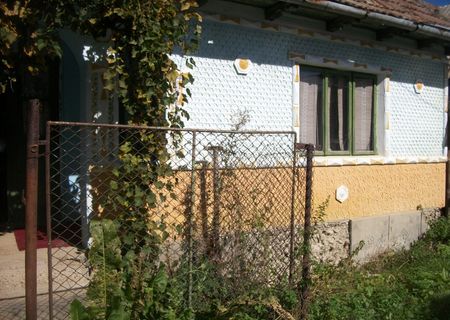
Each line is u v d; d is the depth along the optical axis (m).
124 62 4.64
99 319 3.58
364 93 8.23
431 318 5.51
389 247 8.21
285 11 6.64
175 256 4.62
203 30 6.16
